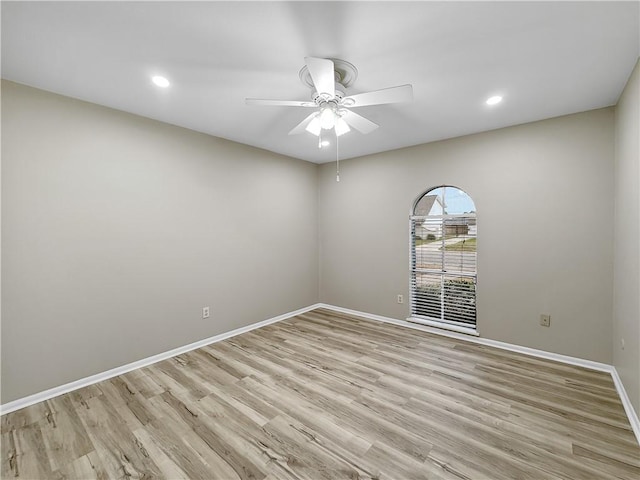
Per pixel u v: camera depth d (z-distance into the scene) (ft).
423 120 9.89
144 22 5.22
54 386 7.93
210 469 5.51
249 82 7.38
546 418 6.86
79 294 8.36
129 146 9.29
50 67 6.67
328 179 16.12
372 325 13.60
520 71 6.89
